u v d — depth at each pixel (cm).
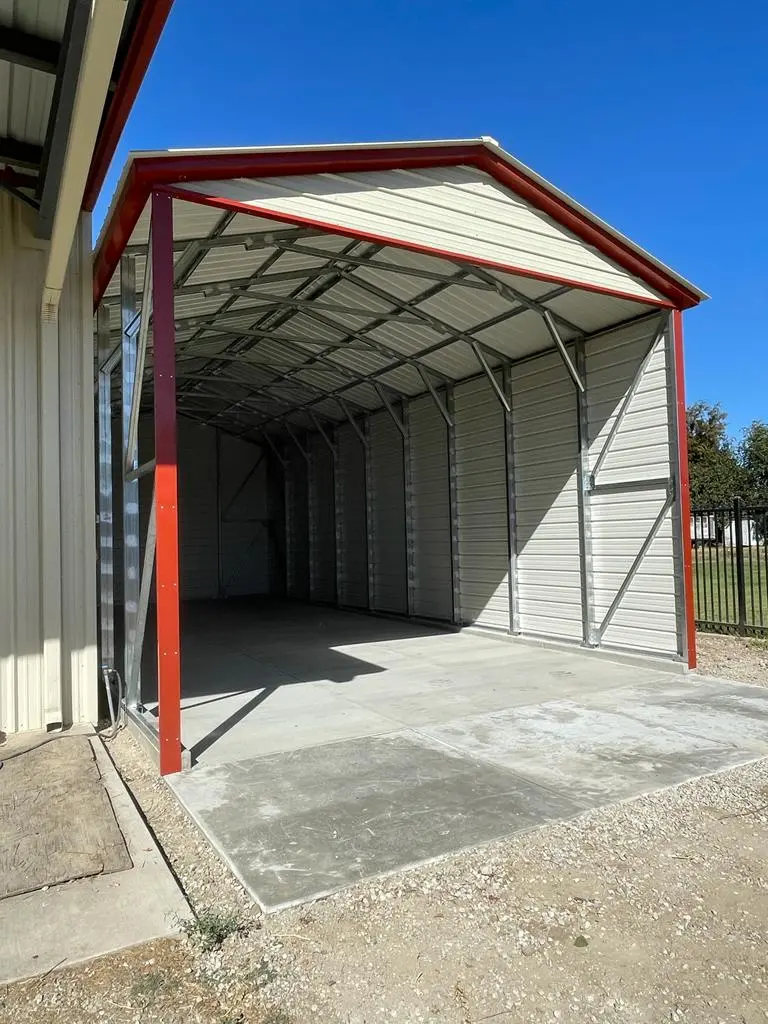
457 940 239
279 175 468
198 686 657
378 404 1222
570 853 300
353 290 750
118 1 244
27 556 513
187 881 285
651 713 525
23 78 446
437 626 1064
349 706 566
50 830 319
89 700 529
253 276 690
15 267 521
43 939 238
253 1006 208
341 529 1380
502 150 552
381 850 304
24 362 521
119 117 435
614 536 761
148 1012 205
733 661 718
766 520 841
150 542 467
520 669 716
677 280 672
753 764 406
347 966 226
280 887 274
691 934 241
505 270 580
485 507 971
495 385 895
